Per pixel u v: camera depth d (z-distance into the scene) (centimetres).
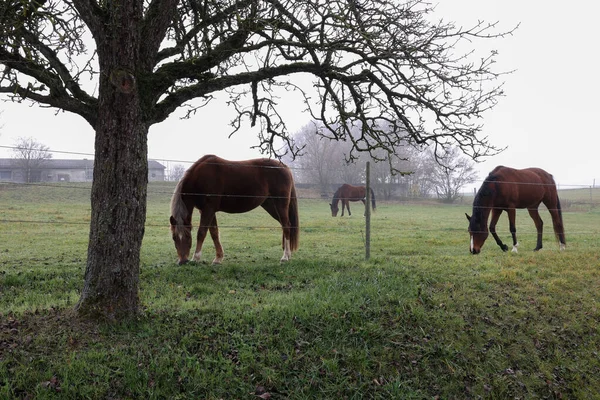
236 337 473
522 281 730
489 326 577
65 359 404
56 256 914
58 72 477
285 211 915
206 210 862
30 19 517
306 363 455
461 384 478
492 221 1066
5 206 2234
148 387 394
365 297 599
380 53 623
